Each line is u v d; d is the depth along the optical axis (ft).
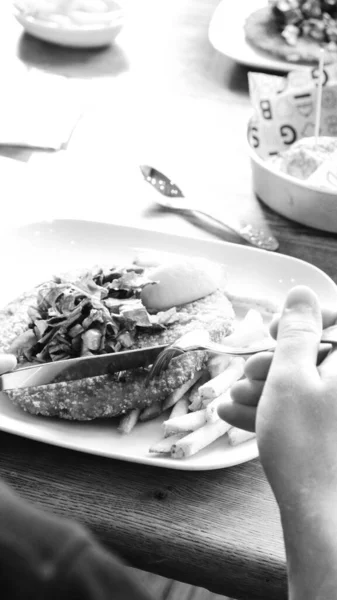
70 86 3.75
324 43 4.01
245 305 2.44
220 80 3.91
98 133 3.43
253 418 1.61
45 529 0.78
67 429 2.07
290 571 1.34
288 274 2.56
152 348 2.05
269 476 1.37
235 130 3.51
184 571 1.86
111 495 1.93
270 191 2.92
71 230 2.72
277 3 4.07
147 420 2.10
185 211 3.00
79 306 2.15
